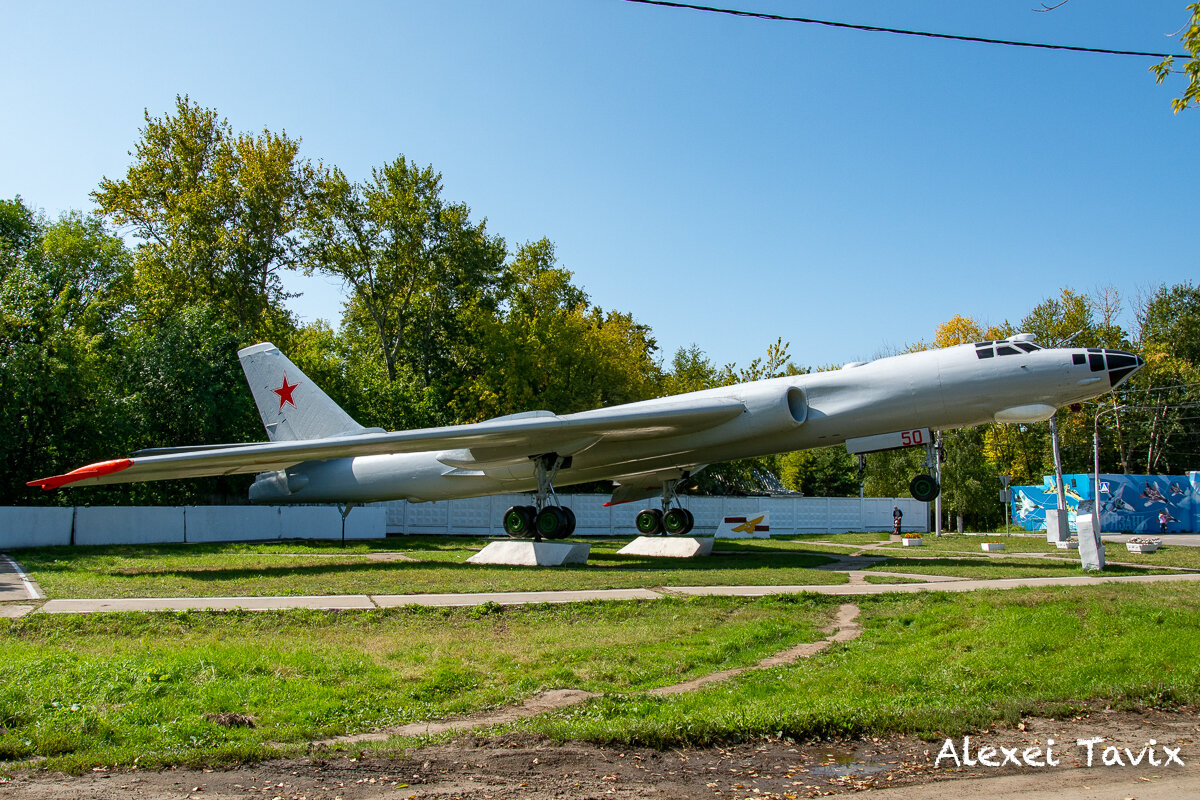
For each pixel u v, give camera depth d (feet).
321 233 111.86
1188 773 14.87
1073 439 142.31
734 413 53.06
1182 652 23.71
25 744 15.26
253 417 94.79
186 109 110.63
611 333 125.90
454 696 20.11
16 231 118.11
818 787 13.89
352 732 17.21
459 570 45.80
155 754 14.87
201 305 99.04
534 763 14.96
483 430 50.16
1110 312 143.74
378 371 117.91
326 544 73.15
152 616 28.63
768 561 53.93
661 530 68.44
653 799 13.12
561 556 49.55
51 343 79.36
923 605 32.99
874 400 50.75
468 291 126.62
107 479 51.83
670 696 19.72
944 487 121.90
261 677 20.58
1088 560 46.37
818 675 21.74
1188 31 30.09
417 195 116.88
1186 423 144.46
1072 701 19.53
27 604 31.17
